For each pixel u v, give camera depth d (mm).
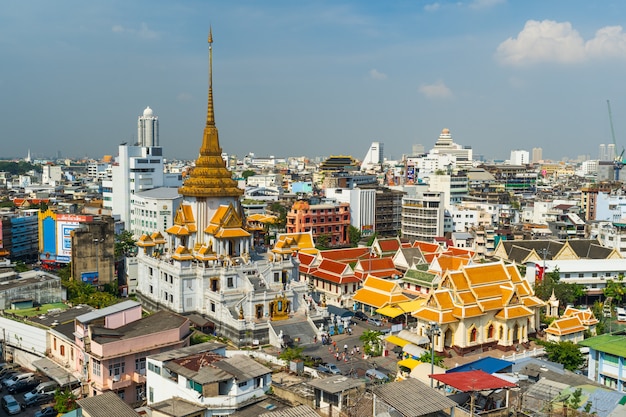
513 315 120188
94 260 172000
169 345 99188
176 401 76000
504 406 68750
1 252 199000
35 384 104750
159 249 160000
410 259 183000
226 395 75188
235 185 154125
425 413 59656
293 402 75812
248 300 131250
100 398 75062
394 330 129750
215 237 144750
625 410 66188
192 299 140500
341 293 163625
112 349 93250
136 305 109125
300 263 181000
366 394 68938
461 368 89062
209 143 152750
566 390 71938
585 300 172250
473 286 120750
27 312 126062
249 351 110562
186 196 153500
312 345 125000
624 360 96688
